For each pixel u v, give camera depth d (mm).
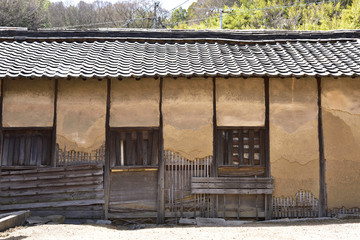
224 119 8273
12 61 7910
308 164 8250
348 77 7777
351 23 21625
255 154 8289
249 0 30156
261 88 8352
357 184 8219
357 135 8297
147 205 8164
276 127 8281
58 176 8055
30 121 8109
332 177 8227
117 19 39781
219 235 6273
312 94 8352
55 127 8133
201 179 8102
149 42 9422
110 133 8203
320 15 24266
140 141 8219
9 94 8133
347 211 8180
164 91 8281
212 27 29062
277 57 8453
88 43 9180
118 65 7863
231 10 28969
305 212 8188
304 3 26703
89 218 8070
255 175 8273
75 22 39156
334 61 8172
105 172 8117
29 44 8977
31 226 6996
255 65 8008
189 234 6438
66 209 8055
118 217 8094
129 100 8250
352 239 5770
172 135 8219
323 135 8273
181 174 8211
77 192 8078
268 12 27156
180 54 8656
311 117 8305
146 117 8227
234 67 7875
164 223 8117
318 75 7504
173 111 8258
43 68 7633
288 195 8195
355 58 8281
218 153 8242
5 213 7598
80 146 8125
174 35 9469
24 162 8078
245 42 9328
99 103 8211
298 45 9172
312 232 6453
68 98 8195
